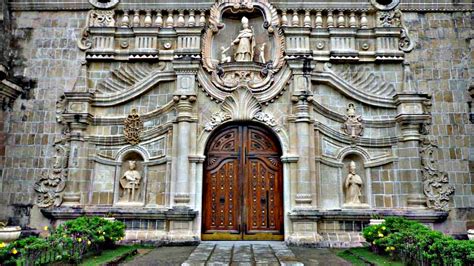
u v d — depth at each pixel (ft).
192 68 42.29
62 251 27.43
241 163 42.83
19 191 41.88
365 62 44.75
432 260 26.00
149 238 39.55
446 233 40.45
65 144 42.73
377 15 45.68
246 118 42.47
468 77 44.24
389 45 44.91
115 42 45.29
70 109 42.45
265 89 42.80
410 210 40.47
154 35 44.83
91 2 45.83
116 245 37.91
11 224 41.09
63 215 40.32
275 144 43.09
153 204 41.65
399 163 42.22
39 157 42.57
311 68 42.29
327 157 42.32
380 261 30.48
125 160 43.19
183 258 31.76
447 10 45.68
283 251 34.37
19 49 45.29
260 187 42.39
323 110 42.88
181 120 41.52
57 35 45.68
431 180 41.65
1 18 44.39
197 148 41.93
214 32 44.80
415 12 45.80
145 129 43.21
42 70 44.83
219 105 42.86
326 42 45.03
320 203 41.34
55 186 41.78
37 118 43.55
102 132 43.24
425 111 43.29
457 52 44.91
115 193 41.88
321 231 40.50
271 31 44.42
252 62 43.16
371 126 43.39
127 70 44.68
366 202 41.96
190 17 45.50
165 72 43.60
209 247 36.73
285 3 45.65
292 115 42.01
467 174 41.88
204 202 41.98
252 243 39.45
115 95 43.47
